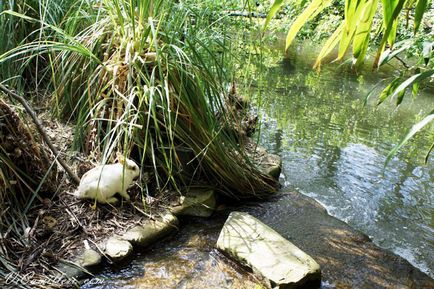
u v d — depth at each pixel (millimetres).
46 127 2828
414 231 2689
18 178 2197
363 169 3432
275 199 2904
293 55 7199
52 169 2398
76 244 2109
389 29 1076
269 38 6363
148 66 2715
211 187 2770
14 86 3064
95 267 2025
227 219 2459
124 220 2334
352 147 3826
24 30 3295
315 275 2082
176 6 2932
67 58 2984
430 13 4863
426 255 2461
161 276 2068
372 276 2223
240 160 2922
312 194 3043
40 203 2281
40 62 3393
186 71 2641
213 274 2119
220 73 3045
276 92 5176
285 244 2254
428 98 5340
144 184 2607
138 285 1991
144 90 2484
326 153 3680
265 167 3148
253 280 2082
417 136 4148
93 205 2338
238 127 2988
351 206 2924
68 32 3016
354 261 2328
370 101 5086
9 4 3074
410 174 3393
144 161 2742
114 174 2359
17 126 2207
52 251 2035
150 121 2693
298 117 4457
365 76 6078
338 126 4293
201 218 2574
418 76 1195
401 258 2391
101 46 2863
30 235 2061
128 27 2775
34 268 1922
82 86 2900
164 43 2725
